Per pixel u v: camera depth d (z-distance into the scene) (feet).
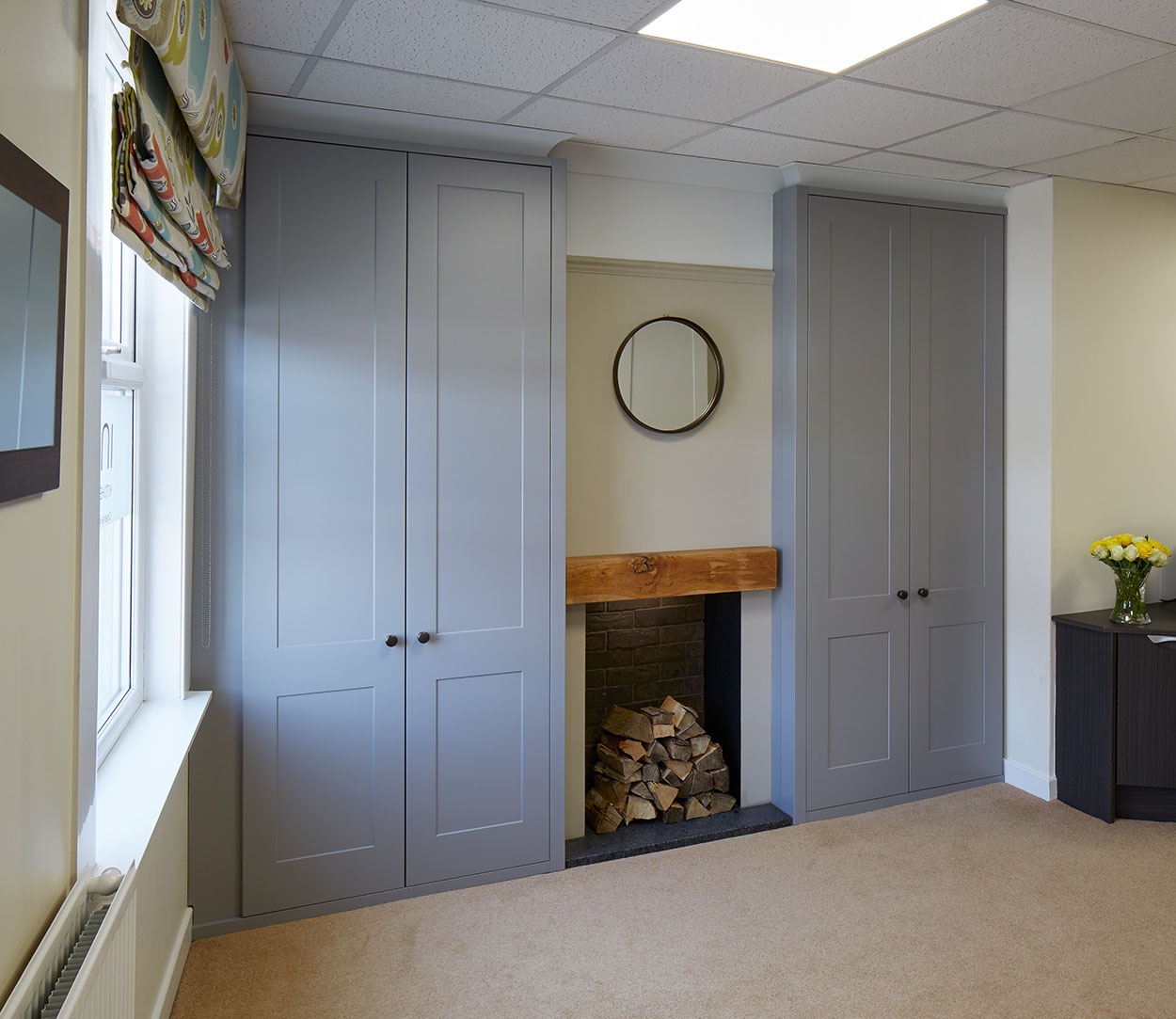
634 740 11.37
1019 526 12.30
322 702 9.11
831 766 11.57
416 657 9.44
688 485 11.24
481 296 9.53
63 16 4.07
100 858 5.28
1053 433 11.80
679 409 11.05
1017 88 8.50
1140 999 7.71
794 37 7.34
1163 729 11.08
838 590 11.53
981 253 12.21
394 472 9.27
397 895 9.49
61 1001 3.70
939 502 12.07
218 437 8.66
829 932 8.82
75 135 4.30
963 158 10.75
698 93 8.55
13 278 3.19
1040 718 12.14
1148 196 12.37
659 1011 7.61
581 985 7.99
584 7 6.71
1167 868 10.11
